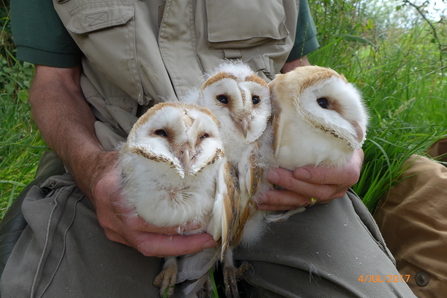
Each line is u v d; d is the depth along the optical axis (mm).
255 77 436
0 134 766
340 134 413
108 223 393
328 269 418
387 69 800
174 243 380
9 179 660
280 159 437
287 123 426
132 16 463
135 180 364
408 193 542
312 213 477
